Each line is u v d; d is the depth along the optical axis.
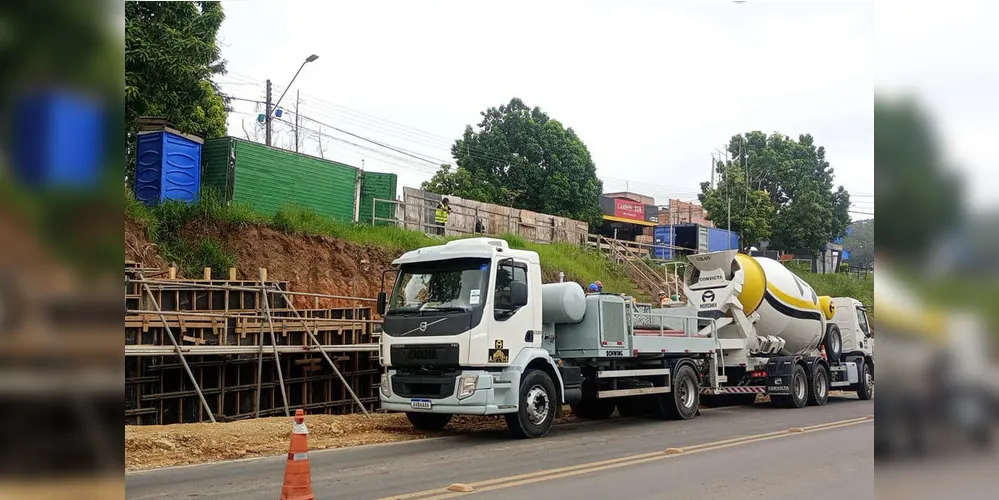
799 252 50.31
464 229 30.77
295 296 18.72
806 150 52.16
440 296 11.80
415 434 12.53
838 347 21.20
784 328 19.36
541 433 12.16
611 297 13.79
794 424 14.53
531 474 8.55
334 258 20.56
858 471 9.02
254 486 7.79
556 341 13.72
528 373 12.16
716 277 18.39
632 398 15.77
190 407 15.45
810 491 7.80
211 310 15.84
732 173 48.91
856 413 17.19
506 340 11.67
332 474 8.56
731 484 8.11
